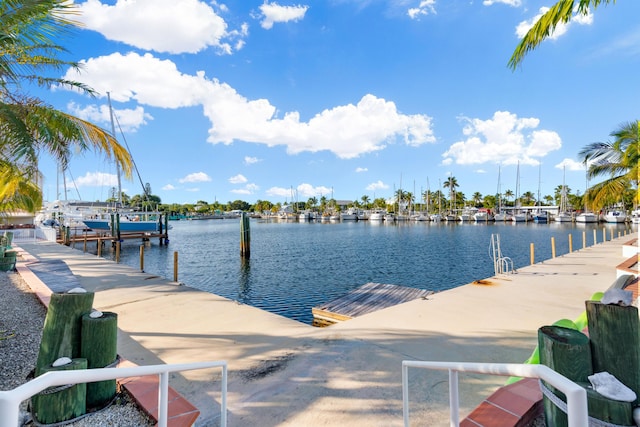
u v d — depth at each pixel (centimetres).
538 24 462
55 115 439
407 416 220
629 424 161
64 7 386
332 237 4147
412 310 571
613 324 184
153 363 367
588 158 1444
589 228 5016
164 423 187
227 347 414
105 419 247
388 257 2362
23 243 1994
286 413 271
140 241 3656
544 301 627
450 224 7012
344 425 254
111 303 634
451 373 184
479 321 508
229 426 254
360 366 354
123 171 590
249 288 1446
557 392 187
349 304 848
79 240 2805
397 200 9600
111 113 2519
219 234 5022
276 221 10994
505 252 2489
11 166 474
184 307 606
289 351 399
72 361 249
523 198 9444
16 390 108
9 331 445
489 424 225
